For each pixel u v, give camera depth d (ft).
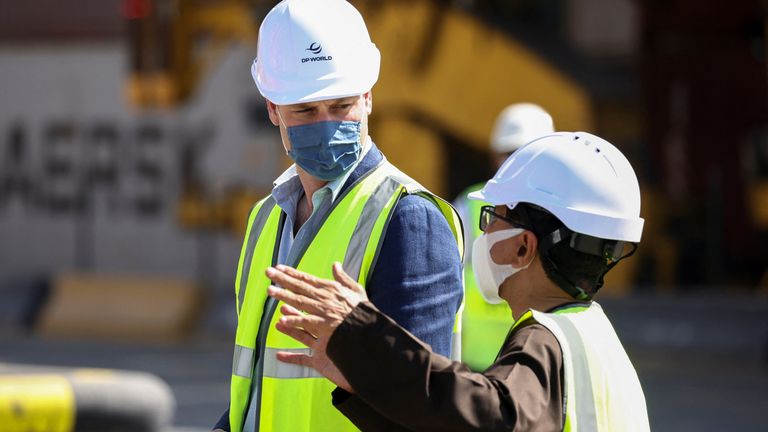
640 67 123.85
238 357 18.22
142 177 141.79
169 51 110.32
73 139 145.79
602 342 15.64
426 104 112.06
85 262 144.46
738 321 92.17
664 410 72.08
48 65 146.82
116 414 36.27
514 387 14.43
